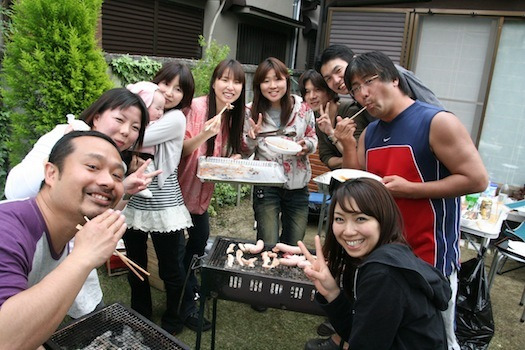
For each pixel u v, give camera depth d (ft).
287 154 9.04
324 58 9.36
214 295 6.44
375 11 17.67
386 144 6.40
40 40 9.88
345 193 5.02
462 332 8.29
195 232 9.24
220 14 22.84
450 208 6.10
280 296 6.12
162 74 7.66
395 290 4.47
